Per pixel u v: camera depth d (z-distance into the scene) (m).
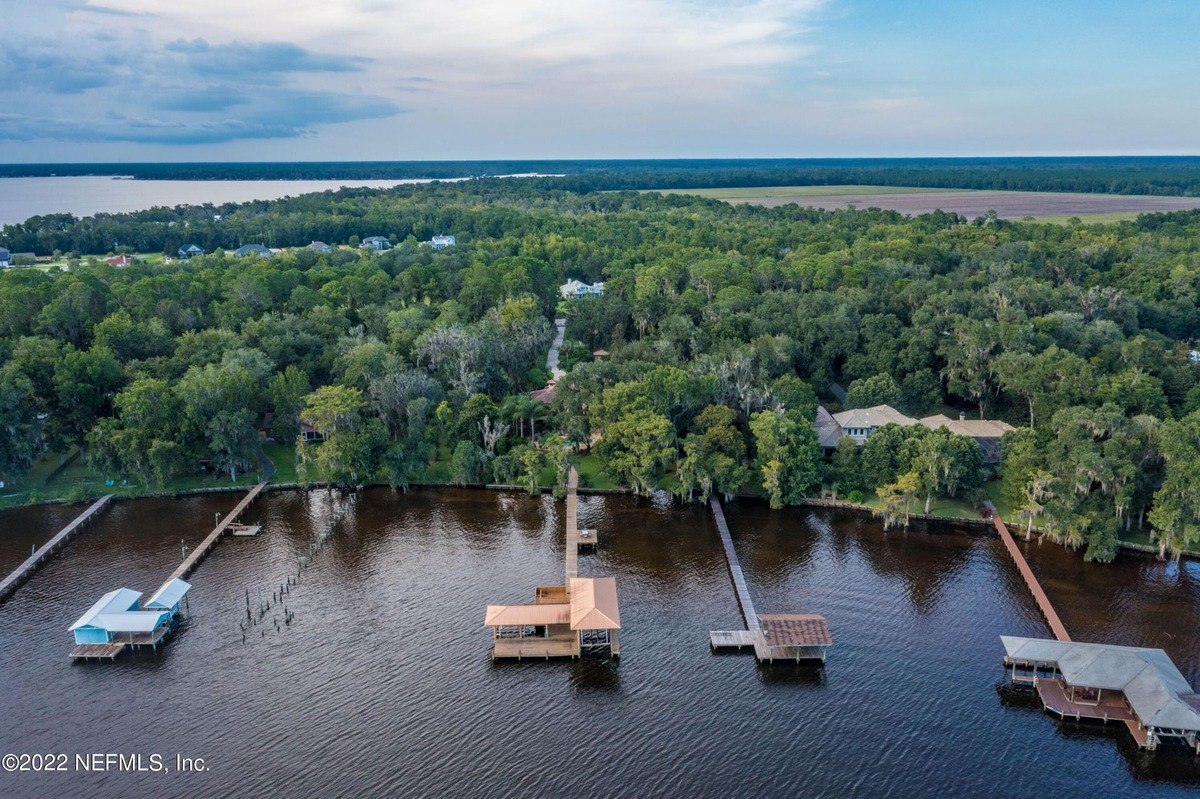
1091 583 90.31
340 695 73.81
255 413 128.25
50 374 124.00
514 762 65.56
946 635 81.94
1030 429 108.31
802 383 129.00
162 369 134.75
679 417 124.81
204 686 75.00
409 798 61.72
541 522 109.31
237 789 62.62
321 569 96.81
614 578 92.00
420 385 129.38
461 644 81.75
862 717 70.50
